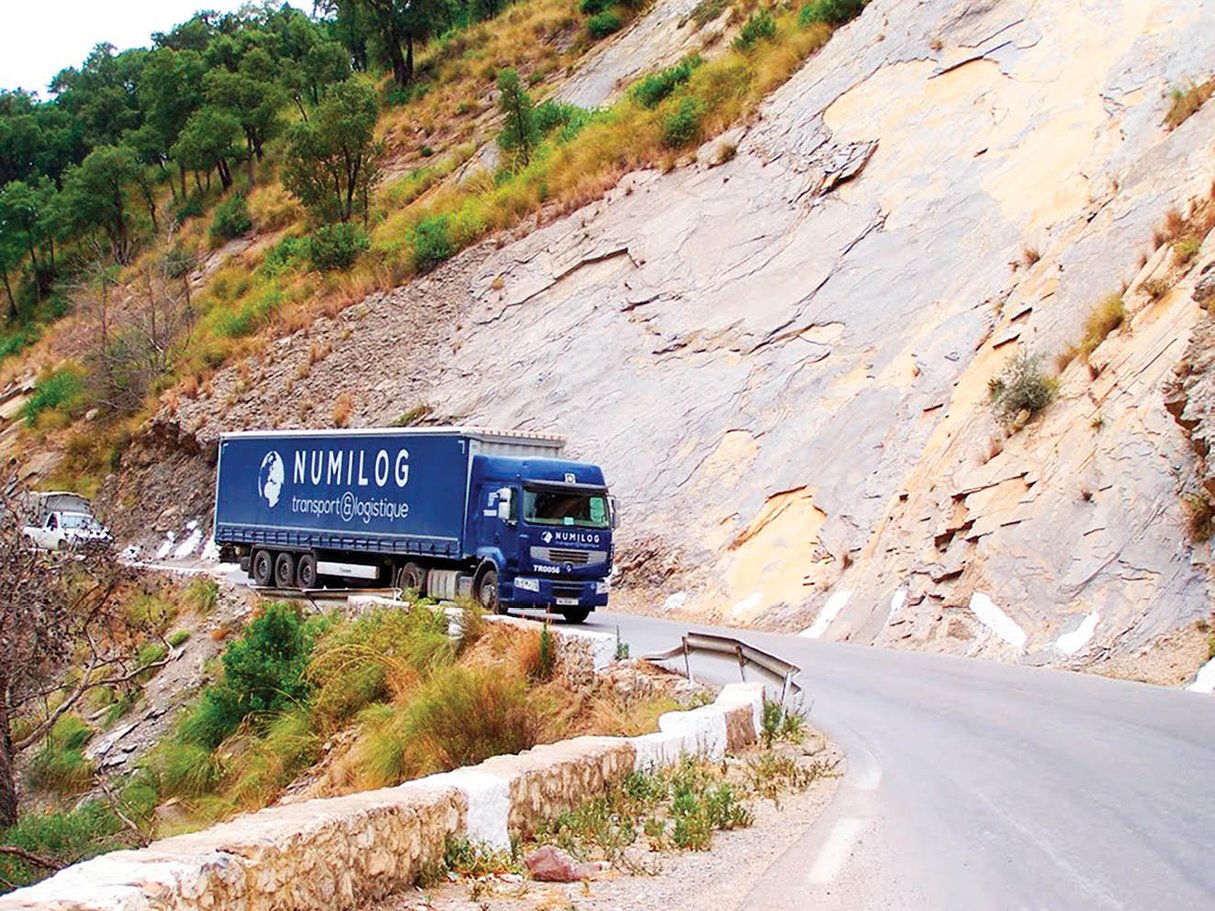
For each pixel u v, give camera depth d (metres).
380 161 70.00
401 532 27.16
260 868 5.80
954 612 20.41
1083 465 20.42
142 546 46.84
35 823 15.41
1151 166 26.16
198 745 20.47
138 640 25.91
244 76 82.44
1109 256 24.77
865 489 25.83
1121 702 14.16
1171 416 19.45
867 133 36.34
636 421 33.56
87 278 73.25
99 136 105.06
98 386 57.06
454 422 38.47
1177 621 17.16
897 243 32.38
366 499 28.39
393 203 62.25
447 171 63.22
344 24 97.25
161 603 27.86
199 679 23.84
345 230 54.81
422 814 7.32
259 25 107.94
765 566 26.38
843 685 16.17
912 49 37.62
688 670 15.91
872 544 24.14
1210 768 10.33
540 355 38.66
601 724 15.01
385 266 50.34
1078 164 29.47
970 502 21.92
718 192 39.25
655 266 38.28
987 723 13.11
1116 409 20.66
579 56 70.44
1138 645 17.23
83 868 5.29
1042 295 25.66
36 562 17.98
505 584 24.22
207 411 48.88
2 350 76.75
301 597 25.86
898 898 6.86
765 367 32.12
